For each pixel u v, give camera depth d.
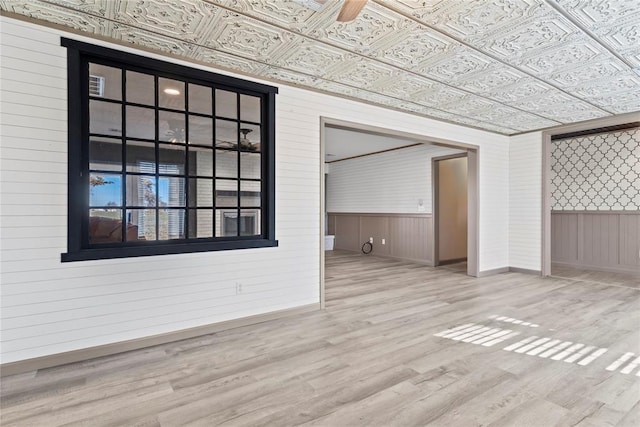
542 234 5.61
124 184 2.84
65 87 2.52
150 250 2.85
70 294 2.54
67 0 2.19
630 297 4.26
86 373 2.36
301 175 3.70
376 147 7.18
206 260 3.12
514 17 2.33
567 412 1.87
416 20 2.38
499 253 5.91
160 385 2.19
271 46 2.79
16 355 2.36
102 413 1.89
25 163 2.39
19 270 2.37
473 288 4.78
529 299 4.19
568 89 3.74
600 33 2.53
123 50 2.73
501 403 1.96
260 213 3.55
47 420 1.84
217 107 3.55
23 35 2.39
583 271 6.02
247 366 2.45
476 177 5.59
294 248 3.65
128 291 2.76
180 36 2.65
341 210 8.98
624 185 5.75
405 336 2.99
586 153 6.20
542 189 5.61
